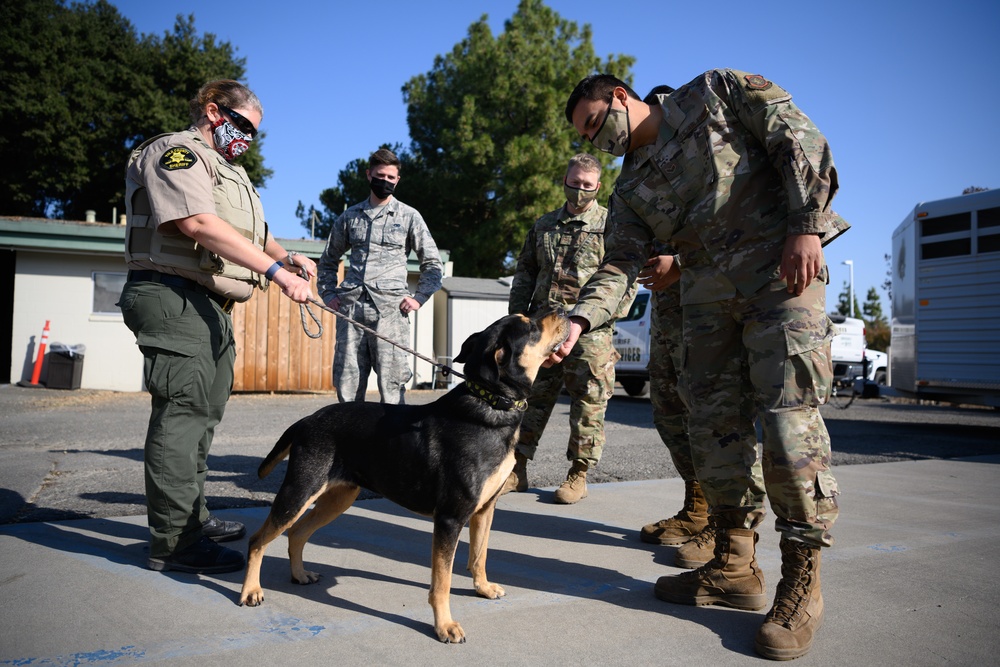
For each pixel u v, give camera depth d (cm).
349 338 519
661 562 380
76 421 984
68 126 2900
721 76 296
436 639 273
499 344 300
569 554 392
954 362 1007
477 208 3156
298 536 334
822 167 267
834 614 301
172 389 338
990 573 358
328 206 3688
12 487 523
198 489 365
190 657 251
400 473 302
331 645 264
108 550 375
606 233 342
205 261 345
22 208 3009
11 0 2888
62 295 1520
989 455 810
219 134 363
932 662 256
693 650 266
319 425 321
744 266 288
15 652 252
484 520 322
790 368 275
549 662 254
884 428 1122
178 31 3288
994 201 952
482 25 3142
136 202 343
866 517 481
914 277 1070
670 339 404
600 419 517
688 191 301
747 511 310
